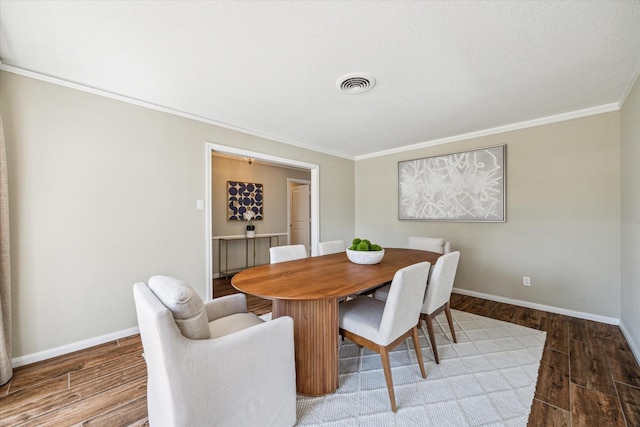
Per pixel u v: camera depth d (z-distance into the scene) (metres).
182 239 2.78
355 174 4.99
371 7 1.38
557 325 2.64
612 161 2.62
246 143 3.37
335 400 1.61
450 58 1.84
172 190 2.71
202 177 2.94
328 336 1.66
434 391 1.69
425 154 4.01
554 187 2.96
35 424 1.42
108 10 1.40
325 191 4.46
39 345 2.04
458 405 1.56
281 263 2.31
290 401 1.39
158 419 1.20
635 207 2.12
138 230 2.50
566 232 2.89
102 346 2.26
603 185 2.68
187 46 1.72
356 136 3.70
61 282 2.13
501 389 1.70
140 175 2.52
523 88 2.29
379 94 2.40
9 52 1.78
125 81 2.17
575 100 2.53
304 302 1.64
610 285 2.65
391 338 1.58
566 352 2.13
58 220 2.12
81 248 2.22
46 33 1.58
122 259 2.41
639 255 2.02
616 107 2.60
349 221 4.86
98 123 2.29
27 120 1.99
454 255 2.15
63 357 2.08
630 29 1.53
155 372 1.15
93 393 1.67
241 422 1.21
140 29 1.56
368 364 2.00
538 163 3.05
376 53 1.79
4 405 1.56
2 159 1.80
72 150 2.17
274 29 1.55
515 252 3.23
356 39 1.64
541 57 1.83
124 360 2.04
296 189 6.22
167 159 2.68
